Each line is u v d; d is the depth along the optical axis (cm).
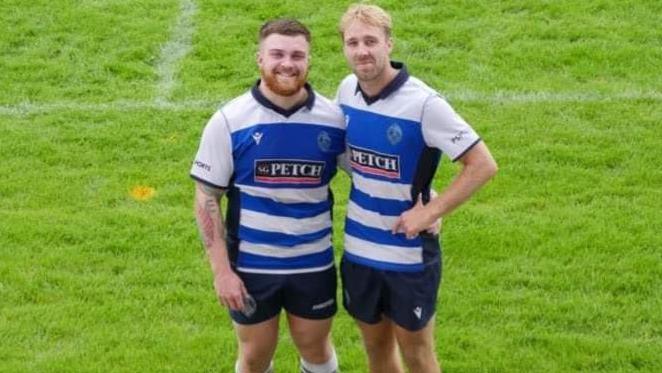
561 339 629
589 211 780
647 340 629
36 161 871
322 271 523
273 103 499
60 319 654
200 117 947
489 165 493
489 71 1033
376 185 506
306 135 503
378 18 487
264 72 492
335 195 815
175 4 1172
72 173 853
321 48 1069
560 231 752
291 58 488
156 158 879
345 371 604
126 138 908
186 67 1044
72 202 807
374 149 500
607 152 870
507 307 666
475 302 671
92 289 688
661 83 1001
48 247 740
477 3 1156
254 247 514
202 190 510
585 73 1024
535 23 1114
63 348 627
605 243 732
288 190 508
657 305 663
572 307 662
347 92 511
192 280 700
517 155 870
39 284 694
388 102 496
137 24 1125
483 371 603
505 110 955
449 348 623
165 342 631
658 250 724
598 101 966
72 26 1119
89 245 743
